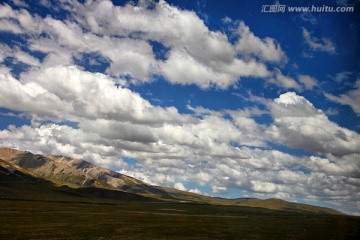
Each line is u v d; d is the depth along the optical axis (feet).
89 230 268.41
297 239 267.80
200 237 258.98
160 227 312.29
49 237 226.99
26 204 555.28
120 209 601.21
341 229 343.26
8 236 223.71
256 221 438.40
